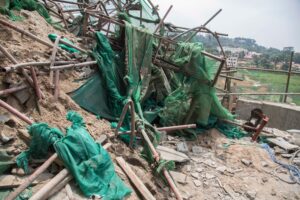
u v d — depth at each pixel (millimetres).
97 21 8477
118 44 7305
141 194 4145
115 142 5199
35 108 4820
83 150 4039
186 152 6359
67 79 6070
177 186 5121
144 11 9148
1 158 3781
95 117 5742
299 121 9164
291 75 10797
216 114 7676
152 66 7219
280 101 10773
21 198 3414
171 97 6984
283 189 5684
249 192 5359
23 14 7223
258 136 7945
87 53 6684
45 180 3752
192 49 6883
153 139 5711
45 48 6215
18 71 4914
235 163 6348
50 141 4020
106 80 6203
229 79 9258
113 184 3994
